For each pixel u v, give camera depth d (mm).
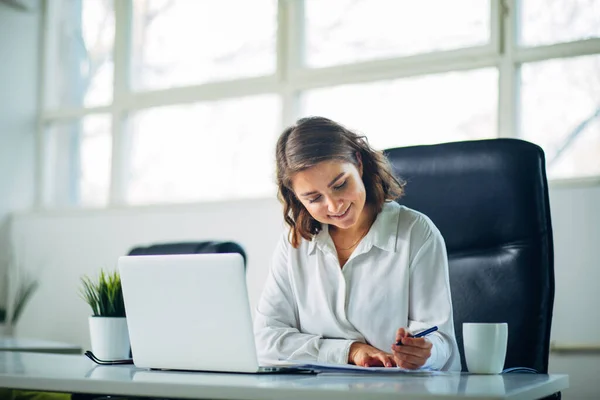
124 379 1330
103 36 4789
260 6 4246
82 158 4793
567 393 3121
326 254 1957
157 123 4504
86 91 4812
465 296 2027
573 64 3342
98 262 4461
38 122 4914
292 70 4035
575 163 3311
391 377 1462
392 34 3818
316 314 1957
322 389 1156
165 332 1566
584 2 3352
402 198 2164
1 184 4742
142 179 4520
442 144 2164
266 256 3918
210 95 4305
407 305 1875
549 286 1975
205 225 4117
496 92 3506
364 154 1933
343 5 3965
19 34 4863
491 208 2053
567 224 3209
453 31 3650
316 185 1780
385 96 3787
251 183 4184
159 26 4559
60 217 4602
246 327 1473
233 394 1209
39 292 4617
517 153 2045
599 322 3105
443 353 1711
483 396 1076
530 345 1934
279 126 4105
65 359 1979
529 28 3459
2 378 1431
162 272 1552
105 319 1859
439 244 1896
